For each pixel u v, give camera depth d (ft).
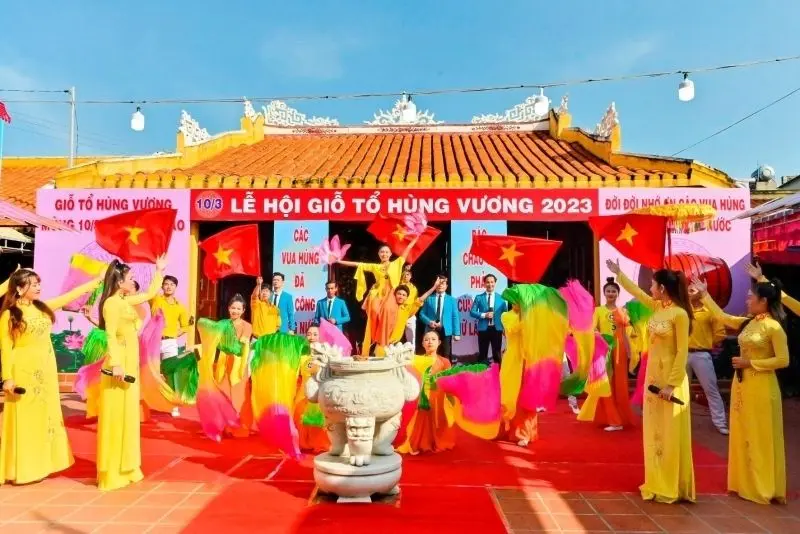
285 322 32.63
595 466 20.16
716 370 34.04
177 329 29.01
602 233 25.72
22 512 15.90
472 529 14.64
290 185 36.50
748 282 34.73
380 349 27.48
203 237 39.01
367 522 14.96
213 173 39.34
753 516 15.84
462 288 36.06
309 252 36.27
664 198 35.42
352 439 16.20
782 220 33.96
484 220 35.94
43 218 26.76
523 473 19.29
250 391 23.95
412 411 20.74
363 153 48.21
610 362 25.93
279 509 15.92
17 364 18.40
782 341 17.02
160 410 26.45
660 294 17.56
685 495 16.80
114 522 15.17
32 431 18.48
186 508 16.12
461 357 35.86
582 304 24.97
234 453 21.71
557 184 35.86
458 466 20.03
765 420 16.97
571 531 14.73
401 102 55.88
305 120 55.98
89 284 20.89
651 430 17.26
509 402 23.22
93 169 37.06
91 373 26.58
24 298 18.71
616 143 40.68
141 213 22.21
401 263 31.22
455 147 50.03
